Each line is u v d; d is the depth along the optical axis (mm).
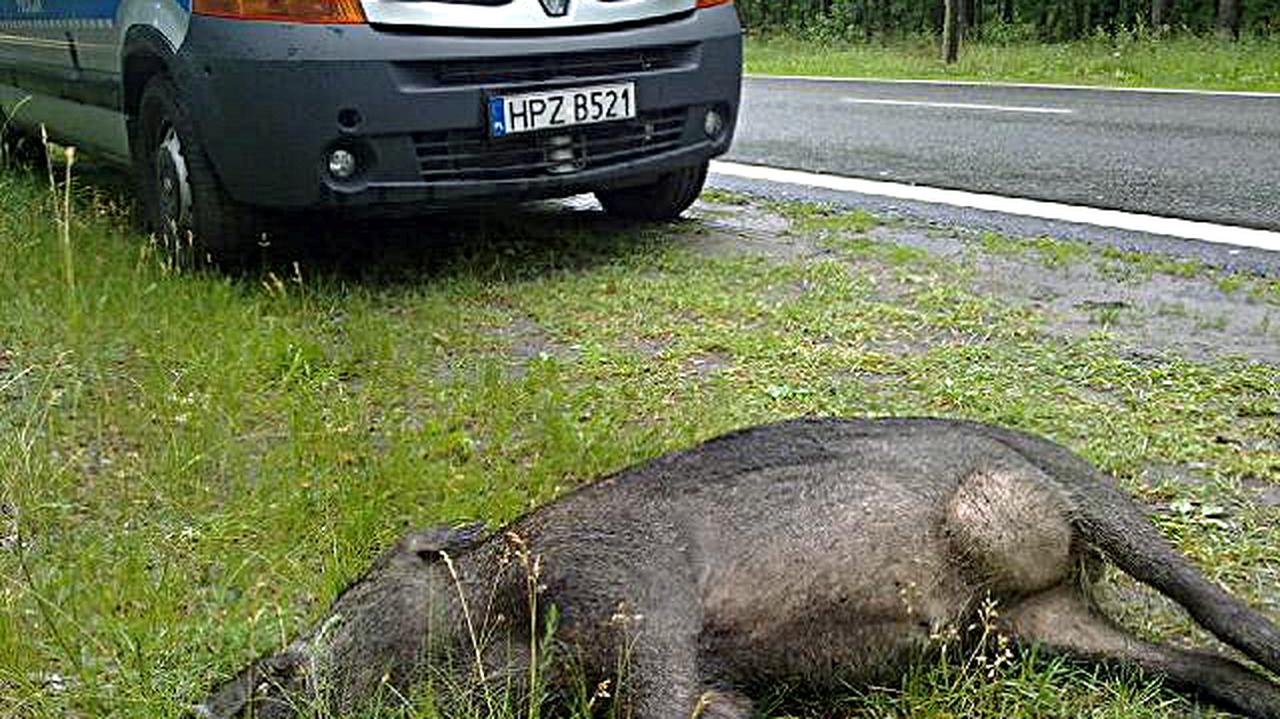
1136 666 2113
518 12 4332
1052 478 2223
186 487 2930
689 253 4852
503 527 2240
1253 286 4250
